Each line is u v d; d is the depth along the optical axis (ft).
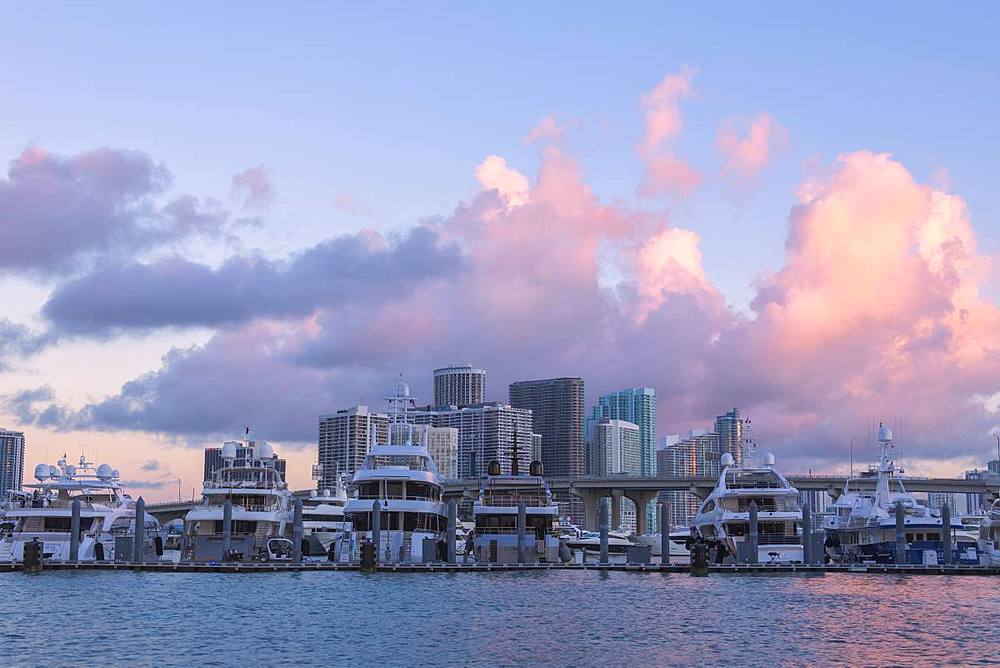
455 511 453.17
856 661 210.79
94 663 204.74
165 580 372.79
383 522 436.76
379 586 360.07
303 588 349.61
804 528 433.48
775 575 416.05
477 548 453.99
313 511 601.62
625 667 204.23
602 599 321.52
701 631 250.37
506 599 320.29
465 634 244.22
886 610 291.99
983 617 276.00
